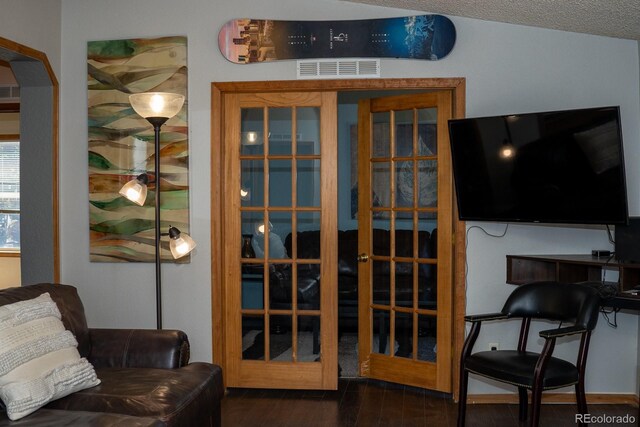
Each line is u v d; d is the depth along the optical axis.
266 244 4.63
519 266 4.35
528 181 3.89
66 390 2.84
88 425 2.51
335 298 4.59
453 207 4.45
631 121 4.33
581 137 3.63
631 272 3.76
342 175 7.12
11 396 2.62
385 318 4.80
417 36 4.38
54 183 4.59
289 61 4.51
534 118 3.81
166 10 4.57
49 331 2.93
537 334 4.41
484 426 3.94
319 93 4.57
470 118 4.08
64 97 4.65
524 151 3.88
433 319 4.59
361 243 4.85
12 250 7.96
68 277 4.68
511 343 4.42
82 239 4.66
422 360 4.61
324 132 4.57
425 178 4.59
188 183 4.56
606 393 4.41
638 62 4.31
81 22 4.63
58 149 4.64
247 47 4.49
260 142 4.63
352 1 4.44
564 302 3.71
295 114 4.60
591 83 4.34
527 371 3.39
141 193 3.94
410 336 4.68
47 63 4.46
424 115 4.59
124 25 4.60
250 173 4.65
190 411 2.94
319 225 4.62
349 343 5.93
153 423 2.58
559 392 4.42
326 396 4.52
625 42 4.32
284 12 4.50
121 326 4.64
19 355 2.71
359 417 4.08
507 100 4.38
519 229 4.39
